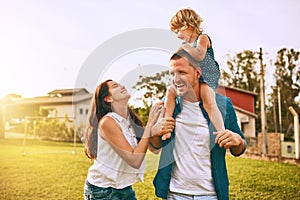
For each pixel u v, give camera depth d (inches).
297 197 146.2
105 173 73.2
